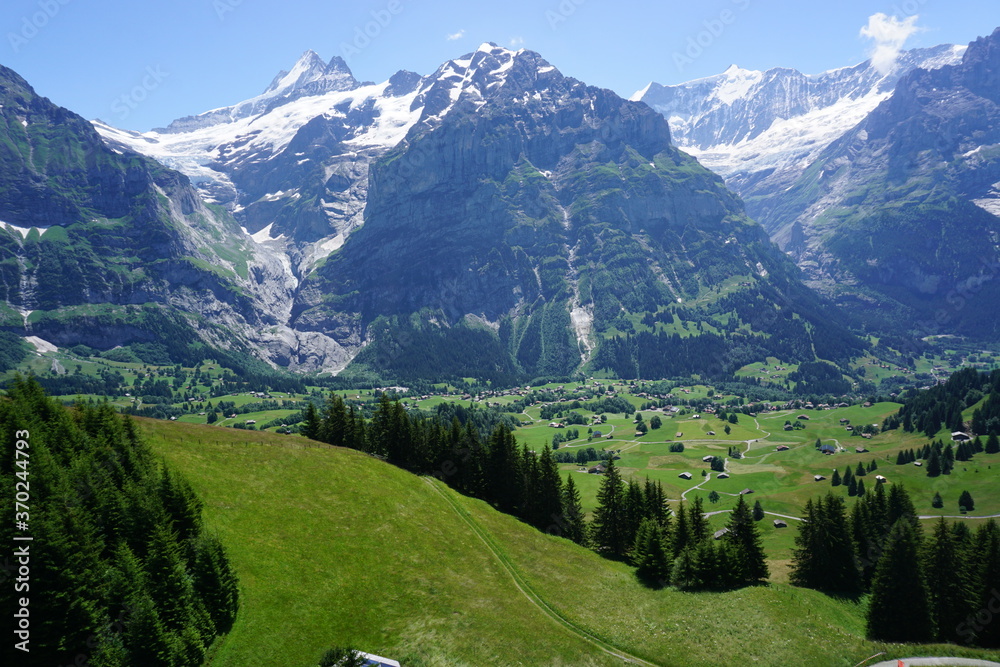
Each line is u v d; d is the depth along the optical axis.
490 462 120.81
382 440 127.81
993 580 81.56
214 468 88.12
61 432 69.94
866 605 91.75
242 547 72.38
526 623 73.75
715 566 90.62
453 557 87.81
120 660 49.59
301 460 101.19
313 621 65.38
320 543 79.44
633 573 97.88
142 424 95.62
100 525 59.62
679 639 72.62
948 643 78.00
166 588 55.88
